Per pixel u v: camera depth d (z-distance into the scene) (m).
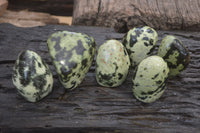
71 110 0.45
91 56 0.47
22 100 0.46
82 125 0.43
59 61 0.45
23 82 0.44
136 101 0.47
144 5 0.63
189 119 0.45
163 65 0.44
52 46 0.46
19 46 0.54
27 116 0.44
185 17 0.62
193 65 0.53
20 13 0.87
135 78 0.45
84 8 0.63
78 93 0.48
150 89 0.45
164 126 0.44
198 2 0.65
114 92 0.48
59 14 0.94
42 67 0.45
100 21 0.62
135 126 0.44
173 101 0.47
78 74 0.46
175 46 0.48
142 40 0.49
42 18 0.87
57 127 0.43
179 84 0.49
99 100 0.47
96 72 0.48
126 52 0.47
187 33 0.61
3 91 0.47
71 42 0.46
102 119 0.44
